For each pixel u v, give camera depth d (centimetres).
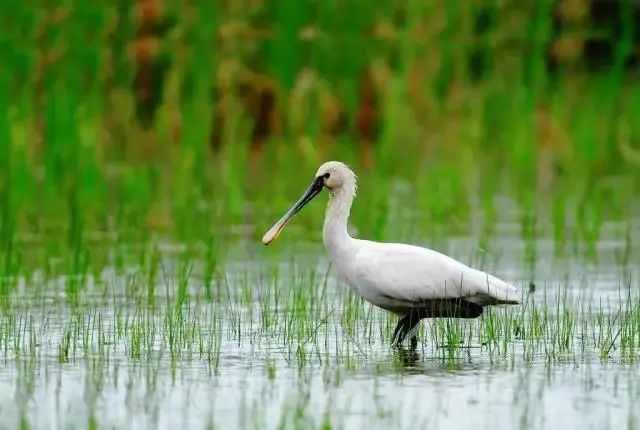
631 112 2844
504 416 1039
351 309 1458
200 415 1042
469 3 2695
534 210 2306
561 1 2847
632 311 1417
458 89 2719
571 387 1135
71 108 2361
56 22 2483
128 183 2320
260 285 1695
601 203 2270
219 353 1279
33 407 1070
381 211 2159
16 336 1365
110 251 1942
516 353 1282
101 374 1184
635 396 1101
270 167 2683
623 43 2742
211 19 2612
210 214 2216
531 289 1619
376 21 2683
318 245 2031
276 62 2645
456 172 2458
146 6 2594
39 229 2106
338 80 2692
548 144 2770
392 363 1244
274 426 1004
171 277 1761
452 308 1359
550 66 2962
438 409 1061
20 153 2253
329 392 1119
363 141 2770
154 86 2728
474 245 2003
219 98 2666
